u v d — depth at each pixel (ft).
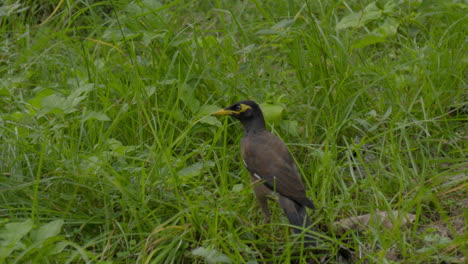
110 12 51.62
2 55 44.98
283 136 37.81
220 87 39.68
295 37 41.73
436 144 36.50
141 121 36.76
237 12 51.44
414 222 30.09
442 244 26.76
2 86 37.01
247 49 39.99
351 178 34.65
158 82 37.73
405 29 45.80
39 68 44.01
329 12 43.75
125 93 37.78
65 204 30.60
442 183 33.06
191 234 28.81
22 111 33.27
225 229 29.81
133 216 29.91
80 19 51.29
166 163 31.81
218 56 43.52
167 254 28.55
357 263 26.86
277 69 47.06
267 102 38.06
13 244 24.34
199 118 36.27
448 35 42.57
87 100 37.63
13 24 49.34
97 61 39.96
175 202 31.14
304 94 40.19
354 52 43.75
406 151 35.73
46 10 52.19
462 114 38.73
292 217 29.86
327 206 31.58
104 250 27.73
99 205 31.12
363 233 29.45
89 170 30.48
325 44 41.50
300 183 31.04
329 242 29.35
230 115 35.06
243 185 34.14
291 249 28.99
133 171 31.78
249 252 27.66
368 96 39.01
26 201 30.55
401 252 27.63
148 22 41.39
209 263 25.95
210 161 32.83
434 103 38.65
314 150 35.96
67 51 43.52
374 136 35.40
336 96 37.91
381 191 32.63
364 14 43.60
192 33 45.85
